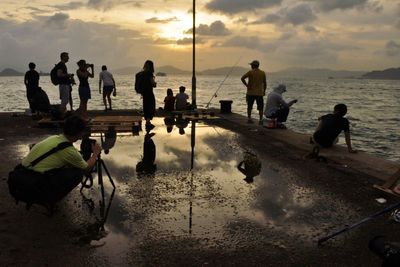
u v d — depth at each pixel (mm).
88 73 12977
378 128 24000
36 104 12781
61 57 12312
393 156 14672
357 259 3914
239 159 7930
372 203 5469
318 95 77188
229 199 5578
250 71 12562
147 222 4723
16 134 10297
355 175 6781
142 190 5891
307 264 3797
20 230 4430
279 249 4098
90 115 14195
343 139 18422
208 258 3877
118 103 35250
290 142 9648
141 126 11953
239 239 4316
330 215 5039
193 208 5207
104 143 9297
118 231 4453
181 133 10875
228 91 84000
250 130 11469
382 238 3125
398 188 5688
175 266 3715
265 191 5949
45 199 4660
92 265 3699
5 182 6172
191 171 6973
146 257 3873
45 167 4633
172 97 15922
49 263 3717
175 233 4434
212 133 10930
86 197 5559
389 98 71500
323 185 6258
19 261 3738
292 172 6996
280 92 11984
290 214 5059
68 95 12602
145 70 11859
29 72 13633
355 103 53156
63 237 4277
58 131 10805
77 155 4801
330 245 4211
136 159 7766
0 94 61344
